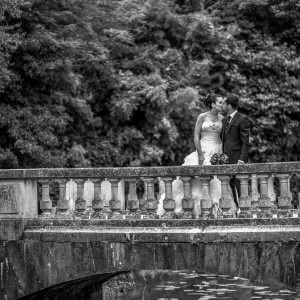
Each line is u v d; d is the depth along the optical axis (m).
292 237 11.68
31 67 20.25
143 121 23.36
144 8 24.91
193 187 12.69
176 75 24.30
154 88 22.70
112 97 23.09
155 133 23.12
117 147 22.84
